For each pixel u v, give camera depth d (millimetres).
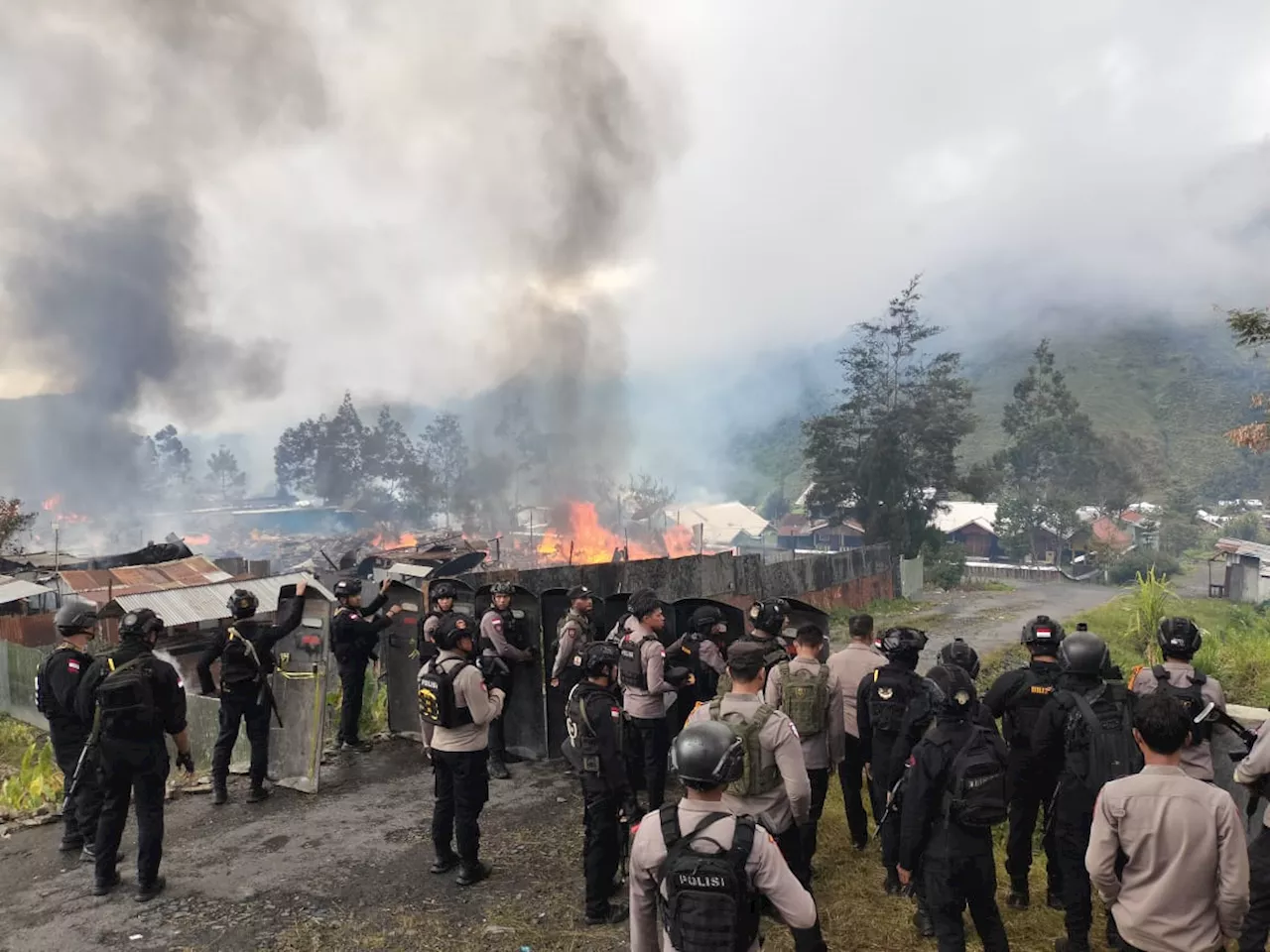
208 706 8820
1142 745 3281
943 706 4043
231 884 6055
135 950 5160
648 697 6617
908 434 44031
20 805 8164
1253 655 15344
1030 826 5395
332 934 5305
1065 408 75625
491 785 8133
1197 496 109875
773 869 2627
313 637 8148
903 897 5605
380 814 7379
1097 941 5039
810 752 5539
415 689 9625
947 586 36156
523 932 5281
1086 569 61094
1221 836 3086
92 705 5898
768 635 5961
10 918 5621
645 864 2729
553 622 8984
